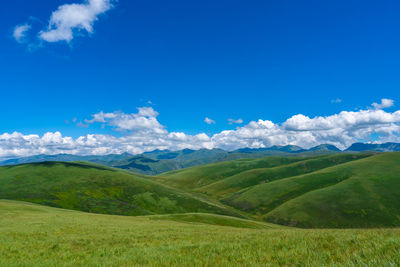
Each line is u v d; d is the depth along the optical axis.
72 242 17.73
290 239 11.95
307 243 10.45
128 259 9.99
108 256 11.75
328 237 11.74
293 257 7.94
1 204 59.59
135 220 48.81
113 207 150.62
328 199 154.00
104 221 38.94
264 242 11.66
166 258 9.45
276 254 8.66
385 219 129.50
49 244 16.95
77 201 150.88
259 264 7.46
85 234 22.61
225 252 9.79
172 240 17.27
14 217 39.25
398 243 7.62
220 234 19.88
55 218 38.50
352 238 10.48
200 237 18.08
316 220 138.25
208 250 10.68
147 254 10.75
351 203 145.50
